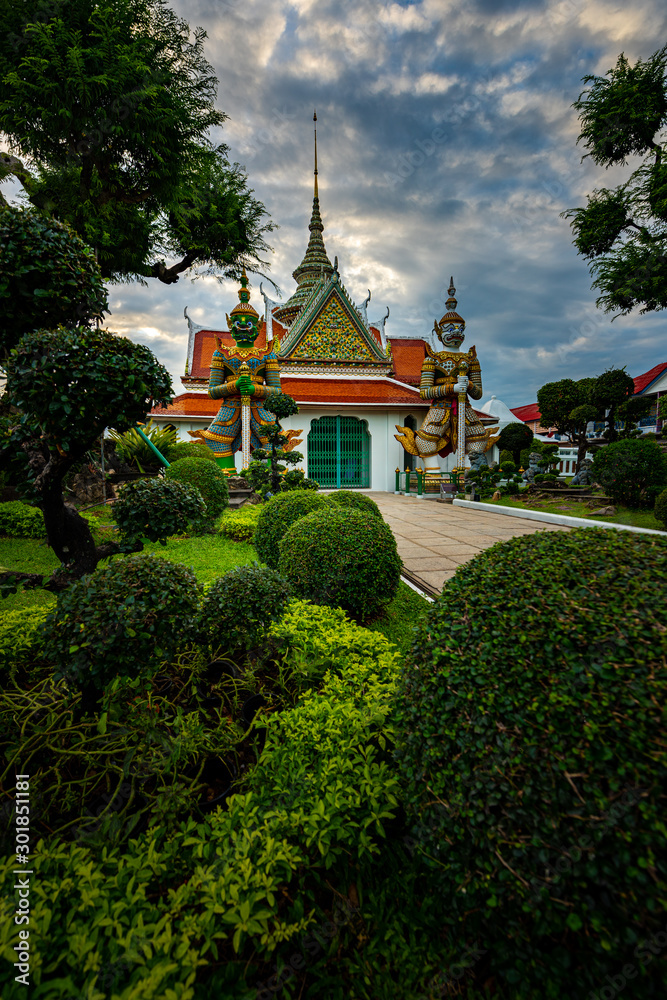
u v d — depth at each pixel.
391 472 19.89
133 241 10.74
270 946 1.55
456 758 1.67
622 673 1.38
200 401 18.95
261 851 1.75
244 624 3.06
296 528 4.82
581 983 1.27
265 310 22.89
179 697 3.03
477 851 1.54
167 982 1.42
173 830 1.97
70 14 7.82
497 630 1.76
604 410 17.47
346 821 1.94
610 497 11.57
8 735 2.35
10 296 2.38
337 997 1.62
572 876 1.30
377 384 20.48
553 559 1.92
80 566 2.84
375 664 3.10
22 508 8.17
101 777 2.14
